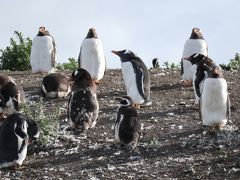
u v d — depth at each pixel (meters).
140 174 11.95
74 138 13.93
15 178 11.84
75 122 14.23
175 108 16.11
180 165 12.34
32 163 12.66
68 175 11.98
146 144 13.50
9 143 12.04
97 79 18.52
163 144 13.52
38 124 13.27
